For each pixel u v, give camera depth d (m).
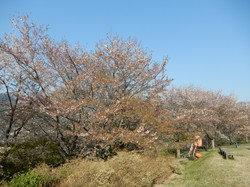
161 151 15.28
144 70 14.09
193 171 11.48
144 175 9.44
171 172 11.63
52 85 12.05
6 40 11.16
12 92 11.34
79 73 12.23
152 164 10.91
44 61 11.81
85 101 11.02
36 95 11.18
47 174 8.09
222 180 9.40
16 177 8.24
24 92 11.22
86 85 12.34
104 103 12.84
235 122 24.48
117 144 12.66
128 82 13.87
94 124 11.29
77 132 11.03
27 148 12.67
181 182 9.98
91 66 12.41
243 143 25.55
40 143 13.07
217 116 22.95
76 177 7.78
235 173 10.05
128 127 13.95
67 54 11.86
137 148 13.42
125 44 13.77
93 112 11.75
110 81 11.80
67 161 10.58
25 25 11.24
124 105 11.91
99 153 11.68
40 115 12.15
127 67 13.49
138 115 12.64
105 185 7.75
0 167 10.29
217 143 24.30
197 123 20.89
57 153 13.41
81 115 11.84
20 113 11.93
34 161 11.87
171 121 15.45
